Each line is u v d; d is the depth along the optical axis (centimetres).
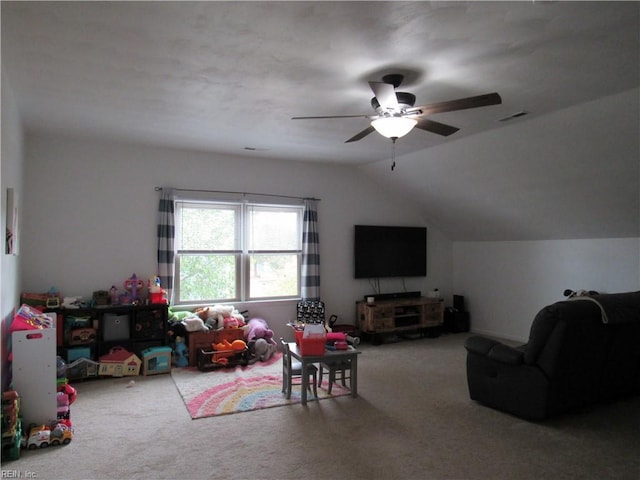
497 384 340
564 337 303
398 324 618
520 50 250
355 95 325
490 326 641
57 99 338
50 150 453
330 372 387
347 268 621
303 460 264
